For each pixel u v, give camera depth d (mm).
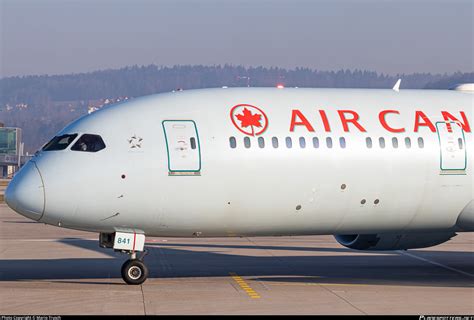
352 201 78875
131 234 75125
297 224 78500
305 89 82375
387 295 71375
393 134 80375
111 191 72812
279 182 76375
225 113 76938
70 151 73500
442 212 82250
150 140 74312
